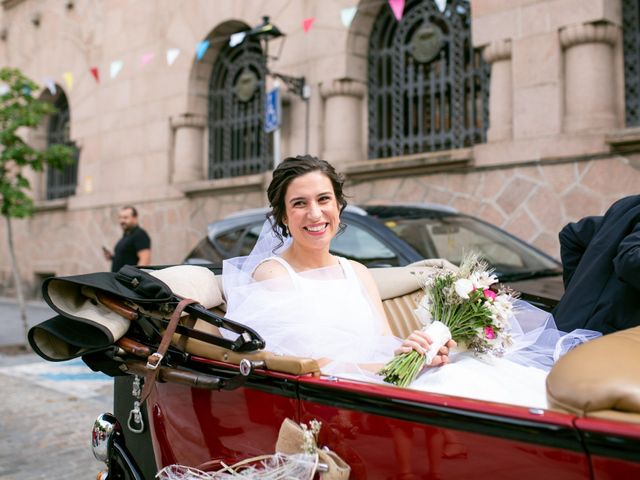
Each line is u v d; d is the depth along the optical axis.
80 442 4.07
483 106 7.46
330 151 8.52
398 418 1.30
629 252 1.87
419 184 7.49
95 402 5.08
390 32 8.44
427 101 8.09
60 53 12.98
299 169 2.17
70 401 5.12
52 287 1.78
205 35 10.12
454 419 1.21
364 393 1.37
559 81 6.44
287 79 8.53
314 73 8.66
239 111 10.14
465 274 2.12
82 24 12.49
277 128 8.40
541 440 1.09
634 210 2.12
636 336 1.42
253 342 1.62
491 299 2.03
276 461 1.45
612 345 1.33
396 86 8.31
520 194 6.64
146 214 10.96
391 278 2.67
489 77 7.43
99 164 12.00
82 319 1.74
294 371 1.52
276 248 2.42
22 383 5.80
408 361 1.88
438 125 8.02
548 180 6.43
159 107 10.82
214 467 1.71
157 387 1.91
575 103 6.41
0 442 4.08
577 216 6.24
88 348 1.81
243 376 1.57
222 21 9.84
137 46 11.27
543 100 6.52
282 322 2.00
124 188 11.42
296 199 2.16
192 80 10.43
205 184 9.77
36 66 13.63
